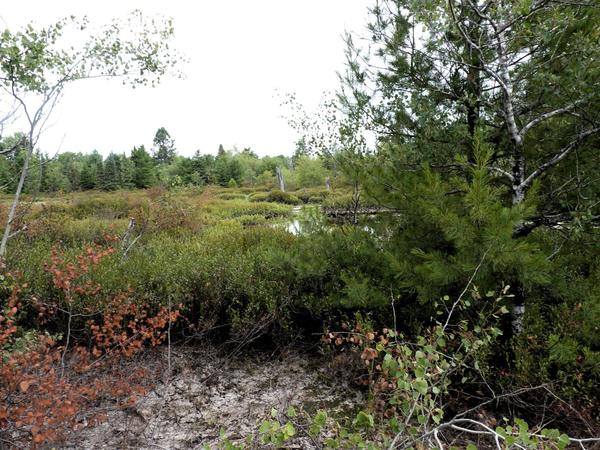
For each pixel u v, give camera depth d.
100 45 4.22
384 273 3.73
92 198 15.23
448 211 2.98
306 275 4.37
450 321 3.58
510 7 3.05
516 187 3.40
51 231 8.54
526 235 3.48
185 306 4.53
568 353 2.78
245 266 5.00
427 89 3.65
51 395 2.42
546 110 3.42
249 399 3.68
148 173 41.50
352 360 3.90
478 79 3.52
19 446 2.58
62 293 4.12
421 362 2.07
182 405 3.54
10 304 3.24
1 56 3.67
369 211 4.43
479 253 2.82
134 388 3.14
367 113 3.95
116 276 4.72
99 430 3.13
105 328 3.55
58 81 3.96
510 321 3.45
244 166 59.06
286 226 8.73
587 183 3.12
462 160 3.11
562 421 2.99
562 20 2.89
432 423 3.04
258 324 4.42
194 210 12.29
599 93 2.87
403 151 3.78
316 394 3.76
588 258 3.58
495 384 3.29
